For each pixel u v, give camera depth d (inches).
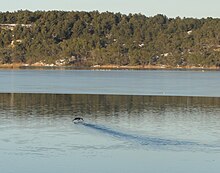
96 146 1555.1
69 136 1713.8
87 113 2357.3
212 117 2229.3
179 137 1705.2
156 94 3663.9
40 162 1371.8
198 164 1359.5
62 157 1424.7
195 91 4057.6
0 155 1437.0
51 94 3535.9
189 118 2192.4
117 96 3417.8
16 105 2689.5
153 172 1295.5
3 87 4357.8
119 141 1626.5
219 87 4685.0
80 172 1288.1
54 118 2155.5
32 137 1689.2
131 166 1347.2
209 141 1636.3
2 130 1823.3
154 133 1785.2
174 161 1392.7
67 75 7426.2
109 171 1301.7
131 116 2251.5
